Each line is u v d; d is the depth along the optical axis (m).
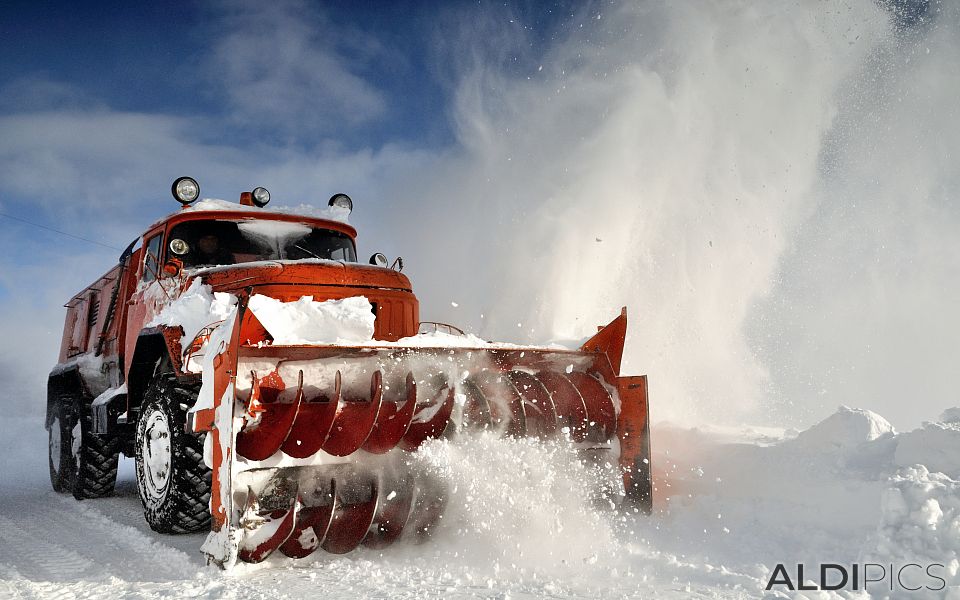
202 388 4.09
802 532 4.29
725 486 5.33
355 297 5.00
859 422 5.18
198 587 3.55
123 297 6.62
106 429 6.10
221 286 5.17
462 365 4.81
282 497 4.04
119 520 5.71
